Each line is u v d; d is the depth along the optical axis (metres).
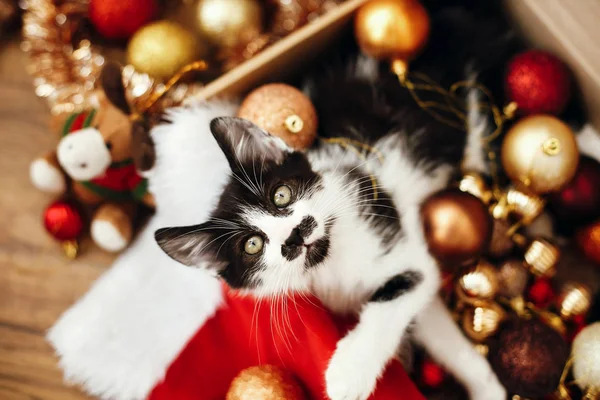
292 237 0.56
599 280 0.67
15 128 0.76
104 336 0.67
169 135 0.63
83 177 0.65
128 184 0.68
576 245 0.65
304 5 0.68
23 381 0.69
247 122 0.56
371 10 0.63
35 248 0.73
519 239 0.64
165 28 0.67
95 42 0.74
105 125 0.64
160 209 0.65
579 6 0.61
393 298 0.60
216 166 0.62
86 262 0.72
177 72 0.67
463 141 0.67
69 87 0.69
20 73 0.77
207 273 0.59
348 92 0.66
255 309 0.60
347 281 0.61
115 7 0.69
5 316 0.71
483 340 0.63
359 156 0.63
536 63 0.63
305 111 0.61
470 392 0.65
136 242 0.70
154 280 0.67
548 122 0.61
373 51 0.64
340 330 0.62
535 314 0.64
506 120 0.67
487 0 0.71
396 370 0.60
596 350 0.58
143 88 0.66
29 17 0.69
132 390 0.66
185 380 0.61
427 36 0.64
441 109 0.67
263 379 0.58
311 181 0.59
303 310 0.59
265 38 0.68
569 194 0.63
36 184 0.70
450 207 0.59
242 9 0.67
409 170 0.64
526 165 0.61
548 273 0.63
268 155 0.58
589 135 0.67
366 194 0.61
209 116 0.63
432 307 0.65
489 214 0.60
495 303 0.63
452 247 0.59
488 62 0.69
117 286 0.68
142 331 0.67
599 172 0.63
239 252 0.58
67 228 0.70
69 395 0.69
